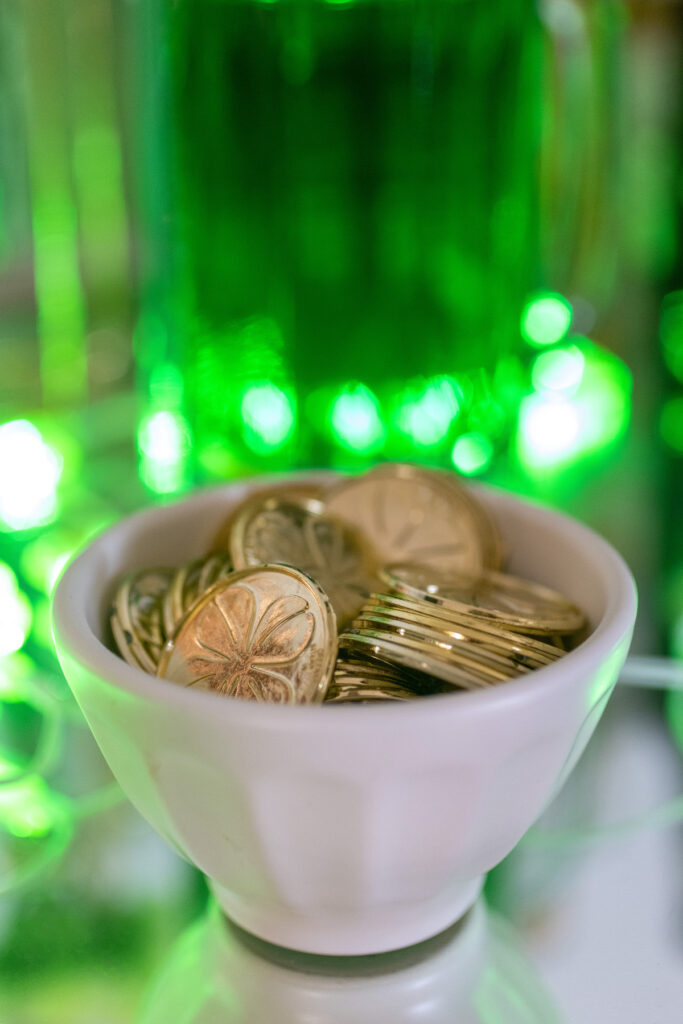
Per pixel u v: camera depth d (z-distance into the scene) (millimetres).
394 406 437
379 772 263
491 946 312
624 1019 297
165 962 311
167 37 420
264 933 302
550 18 483
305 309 425
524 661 293
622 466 512
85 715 287
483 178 425
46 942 316
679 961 310
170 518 339
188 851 290
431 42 399
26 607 427
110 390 563
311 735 259
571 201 519
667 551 453
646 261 637
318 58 399
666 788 357
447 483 348
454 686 301
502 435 477
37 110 537
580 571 321
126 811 354
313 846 274
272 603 298
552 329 525
